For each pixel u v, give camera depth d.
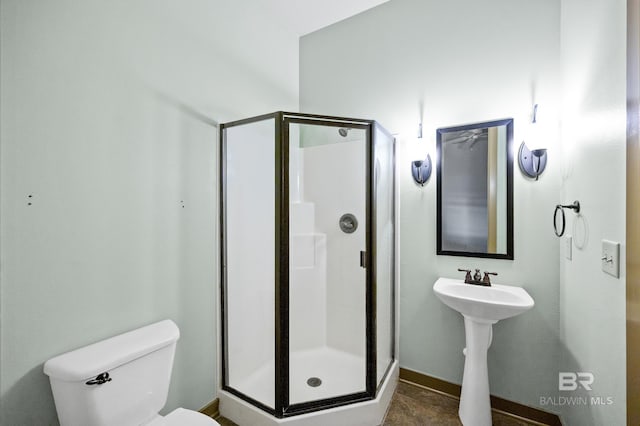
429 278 1.97
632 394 0.82
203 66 1.68
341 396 1.63
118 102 1.29
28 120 1.03
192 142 1.63
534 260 1.66
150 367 1.21
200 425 1.18
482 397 1.59
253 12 2.04
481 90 1.80
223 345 1.80
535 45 1.65
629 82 0.83
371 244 1.72
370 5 2.13
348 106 2.29
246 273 1.78
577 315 1.33
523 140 1.68
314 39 2.44
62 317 1.12
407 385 2.03
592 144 1.15
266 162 1.64
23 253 1.03
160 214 1.47
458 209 1.86
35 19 1.04
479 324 1.58
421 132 1.98
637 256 0.79
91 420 1.02
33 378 1.05
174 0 1.53
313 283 2.13
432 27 1.95
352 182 1.97
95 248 1.22
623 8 0.90
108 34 1.25
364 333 1.82
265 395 1.67
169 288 1.51
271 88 2.20
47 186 1.08
